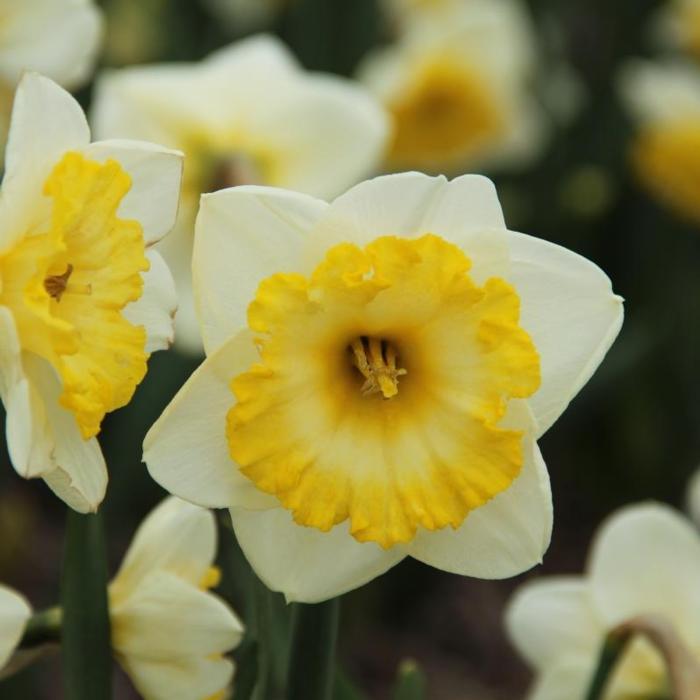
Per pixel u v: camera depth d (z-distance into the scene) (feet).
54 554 4.17
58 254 2.32
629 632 2.63
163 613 2.48
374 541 2.39
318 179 3.21
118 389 2.35
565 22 5.49
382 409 2.44
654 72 4.42
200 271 2.36
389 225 2.38
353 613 3.76
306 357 2.40
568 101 4.89
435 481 2.40
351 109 3.19
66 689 2.46
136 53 4.50
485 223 2.39
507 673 4.07
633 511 2.79
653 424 4.51
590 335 2.40
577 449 4.64
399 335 2.43
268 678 2.48
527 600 2.82
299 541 2.40
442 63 4.29
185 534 2.51
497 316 2.38
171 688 2.49
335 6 4.34
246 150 3.18
